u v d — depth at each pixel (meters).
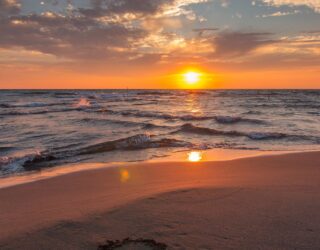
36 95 80.25
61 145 11.95
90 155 10.22
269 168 7.54
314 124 18.61
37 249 3.39
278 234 3.56
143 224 3.93
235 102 48.31
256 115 25.33
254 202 4.67
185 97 71.94
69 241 3.55
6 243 3.56
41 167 8.60
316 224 3.81
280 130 15.96
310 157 8.91
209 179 6.46
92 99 61.16
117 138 13.50
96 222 4.05
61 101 50.53
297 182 5.94
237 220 3.98
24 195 5.73
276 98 63.25
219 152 10.55
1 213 4.68
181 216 4.16
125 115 25.67
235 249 3.24
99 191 5.80
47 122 19.91
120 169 7.91
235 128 16.97
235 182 6.02
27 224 4.12
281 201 4.70
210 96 78.38
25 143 12.41
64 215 4.39
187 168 7.82
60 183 6.58
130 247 3.35
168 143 12.16
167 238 3.52
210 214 4.20
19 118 22.73
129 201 4.86
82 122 19.78
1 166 8.61
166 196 5.05
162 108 34.94
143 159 9.52
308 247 3.25
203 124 18.95
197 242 3.40
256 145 11.90
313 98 62.31
